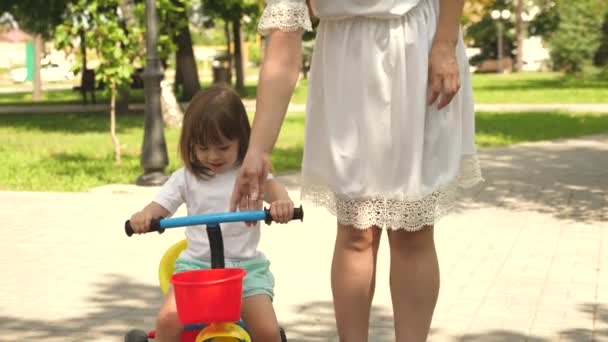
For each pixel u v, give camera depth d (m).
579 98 34.06
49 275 7.75
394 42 3.73
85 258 8.39
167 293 4.12
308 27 3.72
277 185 4.14
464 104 3.94
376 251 4.11
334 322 6.32
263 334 4.12
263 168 3.66
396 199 3.80
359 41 3.77
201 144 4.12
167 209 4.28
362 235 3.99
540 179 13.52
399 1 3.70
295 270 7.85
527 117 25.45
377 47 3.75
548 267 7.91
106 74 14.81
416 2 3.74
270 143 3.69
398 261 4.02
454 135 3.84
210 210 4.24
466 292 7.08
